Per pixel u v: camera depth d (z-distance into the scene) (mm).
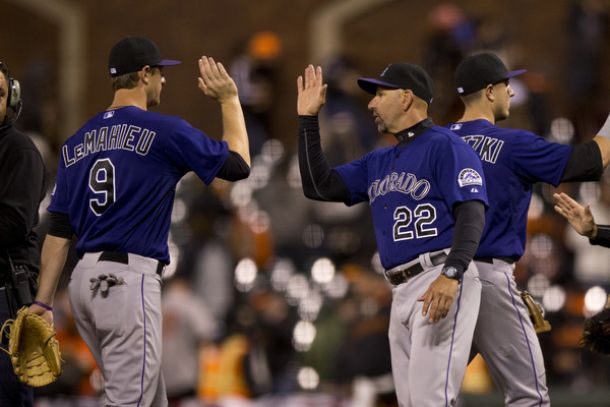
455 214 25031
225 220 52625
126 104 25719
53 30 70375
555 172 26188
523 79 58719
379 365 43844
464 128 27188
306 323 48375
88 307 24953
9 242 25594
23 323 25406
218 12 69250
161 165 25016
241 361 46500
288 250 53438
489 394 41375
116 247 24859
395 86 26109
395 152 26250
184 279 48062
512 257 26688
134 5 69750
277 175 55656
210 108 67938
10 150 25859
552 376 47531
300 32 68875
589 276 51906
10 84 26203
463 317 25234
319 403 43594
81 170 25375
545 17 66938
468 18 59281
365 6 68562
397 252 25688
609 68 65625
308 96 27500
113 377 24797
